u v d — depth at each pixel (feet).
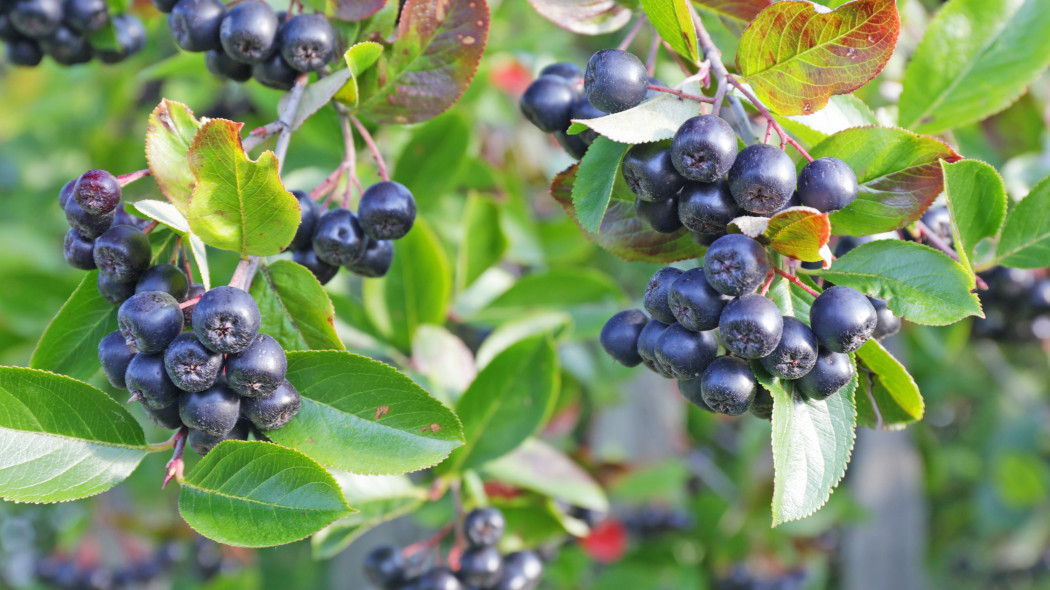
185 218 1.47
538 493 2.02
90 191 1.44
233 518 1.41
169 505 3.25
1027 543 4.72
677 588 2.92
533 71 2.72
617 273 3.49
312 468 1.41
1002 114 2.27
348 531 1.82
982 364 4.27
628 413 3.38
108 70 3.01
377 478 1.81
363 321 2.01
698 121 1.41
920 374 3.65
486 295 2.39
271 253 1.47
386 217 1.54
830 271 1.47
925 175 1.47
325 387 1.46
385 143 2.34
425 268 1.96
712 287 1.42
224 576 3.00
